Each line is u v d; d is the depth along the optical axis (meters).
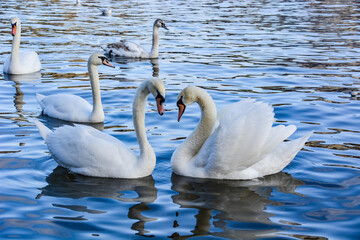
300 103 12.62
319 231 6.30
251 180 8.16
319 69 16.98
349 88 14.27
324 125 10.93
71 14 31.75
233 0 43.41
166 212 6.86
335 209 6.96
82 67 17.12
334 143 9.77
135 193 7.56
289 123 11.06
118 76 16.11
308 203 7.18
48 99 12.06
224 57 19.25
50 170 8.39
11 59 16.02
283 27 27.50
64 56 19.02
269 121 7.96
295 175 8.30
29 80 15.18
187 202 7.23
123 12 33.59
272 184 7.96
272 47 21.45
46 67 17.06
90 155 8.26
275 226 6.44
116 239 6.04
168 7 37.09
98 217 6.66
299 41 23.06
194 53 20.23
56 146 8.52
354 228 6.38
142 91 8.11
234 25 28.08
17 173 8.14
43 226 6.34
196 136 8.49
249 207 7.05
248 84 14.81
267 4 40.03
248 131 7.90
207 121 8.41
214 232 6.26
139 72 16.81
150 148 8.30
